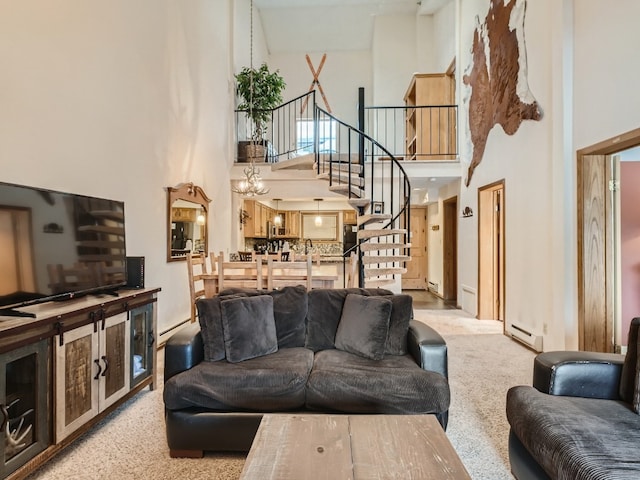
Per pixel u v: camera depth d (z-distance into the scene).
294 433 1.43
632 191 3.49
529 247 4.21
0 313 1.88
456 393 2.92
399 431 1.44
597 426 1.52
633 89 2.69
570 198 3.44
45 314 1.95
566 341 3.45
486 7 5.38
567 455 1.37
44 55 2.54
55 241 2.19
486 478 1.89
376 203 5.66
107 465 2.00
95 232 2.55
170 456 2.09
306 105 9.86
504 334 4.79
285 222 10.56
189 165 4.97
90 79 3.02
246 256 6.36
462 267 6.50
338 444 1.35
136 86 3.71
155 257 4.08
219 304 2.51
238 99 7.18
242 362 2.33
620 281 3.33
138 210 3.75
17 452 1.72
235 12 6.92
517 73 4.43
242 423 2.04
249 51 8.09
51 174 2.61
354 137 9.72
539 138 3.98
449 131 7.25
